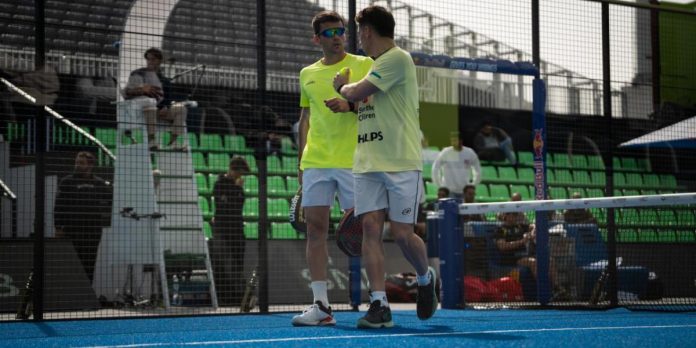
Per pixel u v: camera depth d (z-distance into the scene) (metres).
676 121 18.84
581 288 15.05
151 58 15.51
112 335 8.66
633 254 16.73
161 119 15.39
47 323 11.01
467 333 8.27
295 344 7.14
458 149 22.72
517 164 29.58
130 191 14.55
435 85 28.38
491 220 17.34
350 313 12.77
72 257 13.34
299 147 10.48
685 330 8.66
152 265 14.70
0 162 15.51
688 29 18.89
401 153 8.80
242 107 20.25
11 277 12.99
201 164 22.50
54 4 21.34
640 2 17.12
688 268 16.92
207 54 24.84
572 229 15.16
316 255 9.78
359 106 9.01
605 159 15.81
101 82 17.55
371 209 8.92
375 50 9.00
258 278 13.36
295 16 26.53
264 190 13.45
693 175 22.45
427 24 20.08
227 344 7.26
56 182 14.95
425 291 9.05
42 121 12.30
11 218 15.18
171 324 10.50
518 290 15.25
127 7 21.02
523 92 29.61
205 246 15.20
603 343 7.05
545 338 7.59
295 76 25.39
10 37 21.28
